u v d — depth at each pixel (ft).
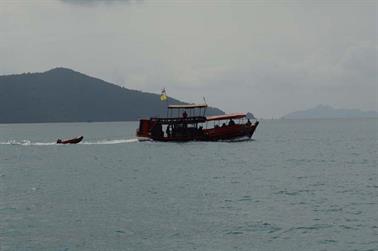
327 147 396.16
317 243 110.22
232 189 179.52
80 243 111.14
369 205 147.95
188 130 385.09
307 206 147.02
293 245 108.88
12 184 197.16
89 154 334.65
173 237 115.24
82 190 179.93
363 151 355.36
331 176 216.33
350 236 115.03
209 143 389.60
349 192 171.73
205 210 142.20
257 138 542.57
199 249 106.73
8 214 138.10
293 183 194.49
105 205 150.41
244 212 139.33
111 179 210.59
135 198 161.89
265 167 251.60
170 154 319.68
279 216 134.21
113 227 123.85
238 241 111.86
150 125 389.19
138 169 246.68
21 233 118.73
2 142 500.74
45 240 113.29
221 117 376.48
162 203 152.87
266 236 115.55
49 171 243.19
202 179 207.82
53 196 166.91
